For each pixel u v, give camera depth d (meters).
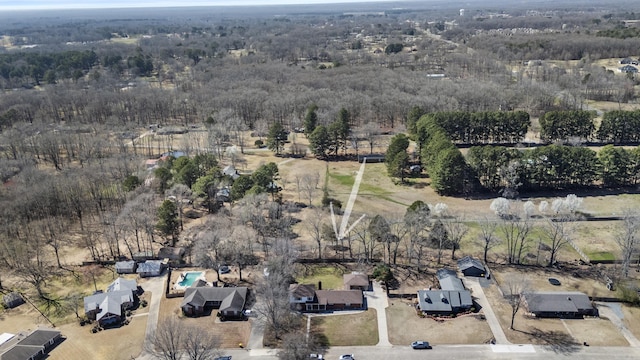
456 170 150.00
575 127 190.38
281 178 171.88
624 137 189.38
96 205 146.62
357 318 97.50
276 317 93.31
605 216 134.88
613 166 151.75
